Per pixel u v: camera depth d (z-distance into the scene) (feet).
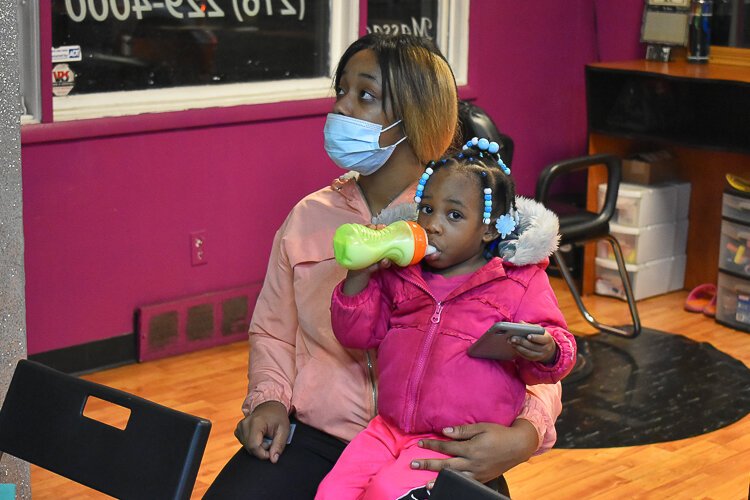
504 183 6.34
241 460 6.99
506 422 6.32
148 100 13.92
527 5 18.10
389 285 6.53
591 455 11.76
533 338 5.76
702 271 17.65
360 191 7.45
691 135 16.52
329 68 15.69
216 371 14.05
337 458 6.97
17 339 8.22
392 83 6.98
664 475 11.30
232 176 14.83
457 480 4.84
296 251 7.30
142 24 13.85
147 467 5.54
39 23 12.71
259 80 15.08
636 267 16.97
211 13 14.44
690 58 17.29
